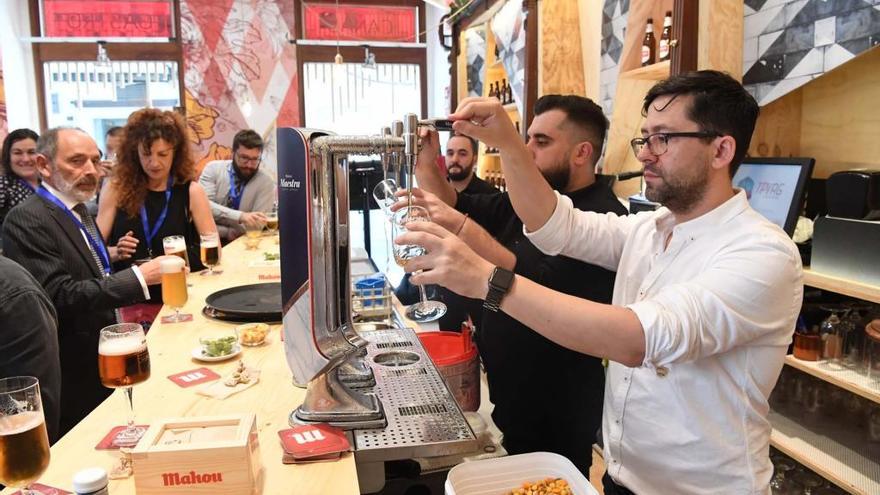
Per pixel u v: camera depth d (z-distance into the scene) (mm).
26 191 3939
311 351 1231
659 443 1303
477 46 4906
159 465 988
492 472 1335
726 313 1090
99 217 3076
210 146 6730
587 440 1871
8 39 5977
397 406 1352
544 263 1773
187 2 6516
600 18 3145
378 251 5082
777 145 2262
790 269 1146
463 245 1114
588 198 1898
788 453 2035
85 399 2305
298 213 1206
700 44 2160
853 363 1997
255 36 6691
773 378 1222
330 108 6969
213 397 1423
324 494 1045
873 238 1741
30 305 1537
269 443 1214
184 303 2041
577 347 1106
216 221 4301
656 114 1244
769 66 2047
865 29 1713
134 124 3014
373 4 6941
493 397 2002
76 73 6453
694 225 1264
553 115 1899
